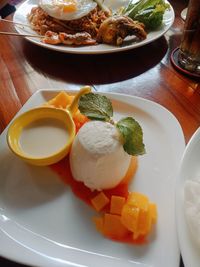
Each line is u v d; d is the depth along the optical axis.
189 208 0.16
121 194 0.20
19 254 0.16
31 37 0.34
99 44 0.33
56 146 0.21
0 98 0.28
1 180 0.20
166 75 0.30
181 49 0.30
